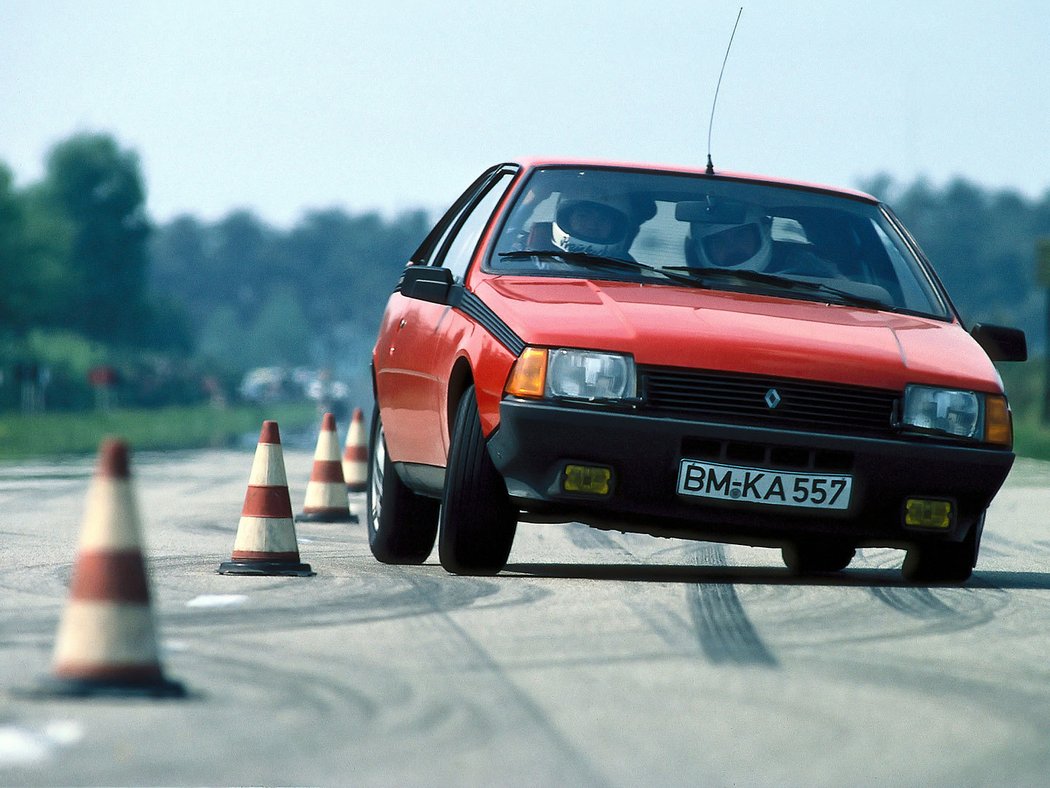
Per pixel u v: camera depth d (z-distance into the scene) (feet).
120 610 46.96
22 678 49.85
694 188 88.94
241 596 71.05
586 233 85.35
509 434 75.25
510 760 40.73
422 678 51.24
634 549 106.42
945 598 75.51
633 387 74.95
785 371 75.82
